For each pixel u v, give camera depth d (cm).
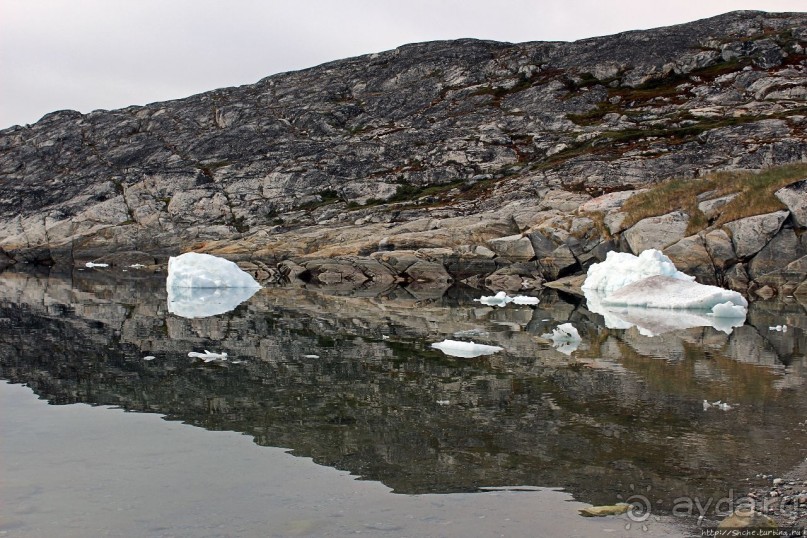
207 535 532
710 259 3108
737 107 5491
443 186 5656
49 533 532
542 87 7144
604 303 2622
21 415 905
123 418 894
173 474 678
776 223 3009
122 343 1554
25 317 2081
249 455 741
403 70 8569
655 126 5556
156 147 7738
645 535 541
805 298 2816
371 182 5931
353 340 1614
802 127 4550
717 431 832
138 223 6084
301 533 538
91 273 4769
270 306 2511
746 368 1258
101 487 639
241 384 1103
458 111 7312
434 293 3197
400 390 1060
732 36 6956
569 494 629
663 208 3422
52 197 6900
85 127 8512
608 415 910
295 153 6862
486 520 568
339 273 4222
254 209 6000
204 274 3438
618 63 7106
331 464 712
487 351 1442
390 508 592
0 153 8312
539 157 5666
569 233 3606
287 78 9325
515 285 3681
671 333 1775
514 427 849
